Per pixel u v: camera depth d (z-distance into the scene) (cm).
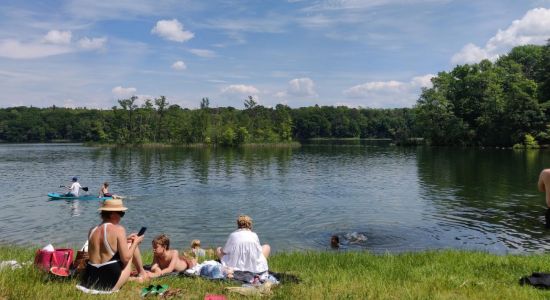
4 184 4522
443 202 3369
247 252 1038
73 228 2569
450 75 12694
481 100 11644
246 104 16762
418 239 2266
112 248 819
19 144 16462
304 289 881
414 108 12875
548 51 11088
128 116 14488
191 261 1121
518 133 10312
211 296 786
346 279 1027
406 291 883
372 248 2098
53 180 4853
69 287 796
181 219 2791
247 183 4550
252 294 827
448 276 1088
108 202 843
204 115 14488
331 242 2183
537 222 2639
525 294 869
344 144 15012
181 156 8831
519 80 11412
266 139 14912
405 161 7269
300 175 5316
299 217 2852
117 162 7312
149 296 791
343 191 3988
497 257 1402
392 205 3269
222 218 2822
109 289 807
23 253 1380
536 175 4944
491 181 4528
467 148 10794
